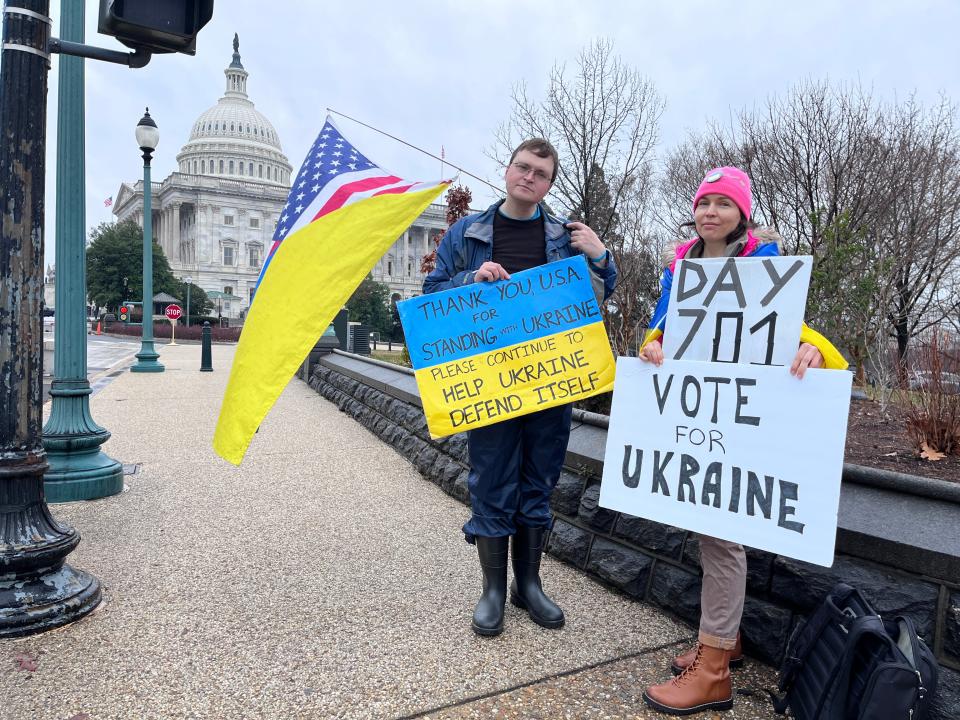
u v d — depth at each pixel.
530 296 2.82
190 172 110.38
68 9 4.71
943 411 4.33
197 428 7.84
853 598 2.05
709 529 2.21
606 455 2.47
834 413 2.01
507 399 2.78
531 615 2.96
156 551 3.75
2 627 2.69
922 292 12.50
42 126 2.85
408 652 2.64
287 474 5.66
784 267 2.14
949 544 2.13
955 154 14.90
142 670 2.47
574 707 2.30
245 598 3.14
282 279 2.91
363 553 3.80
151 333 15.69
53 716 2.17
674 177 18.52
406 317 2.83
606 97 17.89
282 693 2.34
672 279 2.43
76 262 4.87
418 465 5.86
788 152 15.28
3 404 2.82
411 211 2.85
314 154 3.11
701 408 2.28
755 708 2.31
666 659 2.64
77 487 4.71
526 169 2.73
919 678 1.67
